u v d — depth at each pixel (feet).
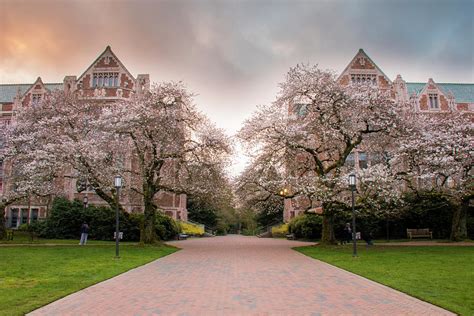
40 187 81.10
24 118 94.27
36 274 38.32
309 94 80.38
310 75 79.36
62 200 105.50
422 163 79.71
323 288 32.37
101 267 43.83
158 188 81.87
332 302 27.17
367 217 98.58
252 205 87.56
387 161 86.94
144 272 41.57
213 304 26.40
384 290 31.37
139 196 110.52
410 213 101.45
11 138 84.33
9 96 152.87
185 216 156.56
